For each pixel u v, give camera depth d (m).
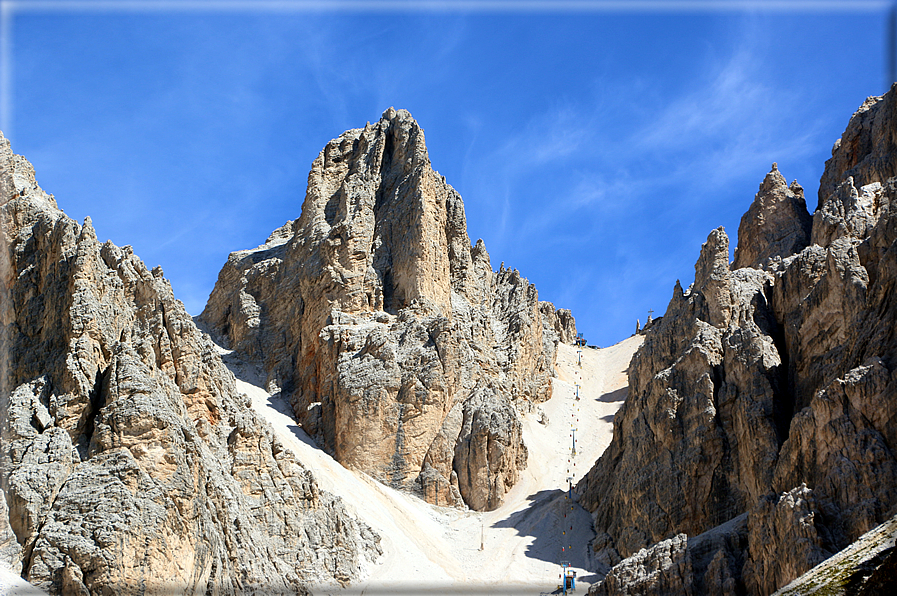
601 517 91.06
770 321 86.44
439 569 85.81
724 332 85.56
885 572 18.16
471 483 102.25
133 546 54.97
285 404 111.81
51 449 57.69
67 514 54.97
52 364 63.19
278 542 71.81
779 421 77.19
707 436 80.12
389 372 105.00
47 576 52.41
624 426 95.38
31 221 72.00
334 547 76.38
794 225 105.81
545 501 99.62
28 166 79.06
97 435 58.62
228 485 69.62
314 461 98.00
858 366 70.06
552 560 87.38
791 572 59.19
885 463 61.56
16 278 68.94
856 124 102.19
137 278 74.19
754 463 75.94
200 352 76.06
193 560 58.31
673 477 80.75
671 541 69.25
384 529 89.38
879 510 59.81
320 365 110.38
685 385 84.06
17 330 66.38
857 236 84.69
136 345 65.94
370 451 102.25
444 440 103.94
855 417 64.38
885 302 71.88
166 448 59.19
